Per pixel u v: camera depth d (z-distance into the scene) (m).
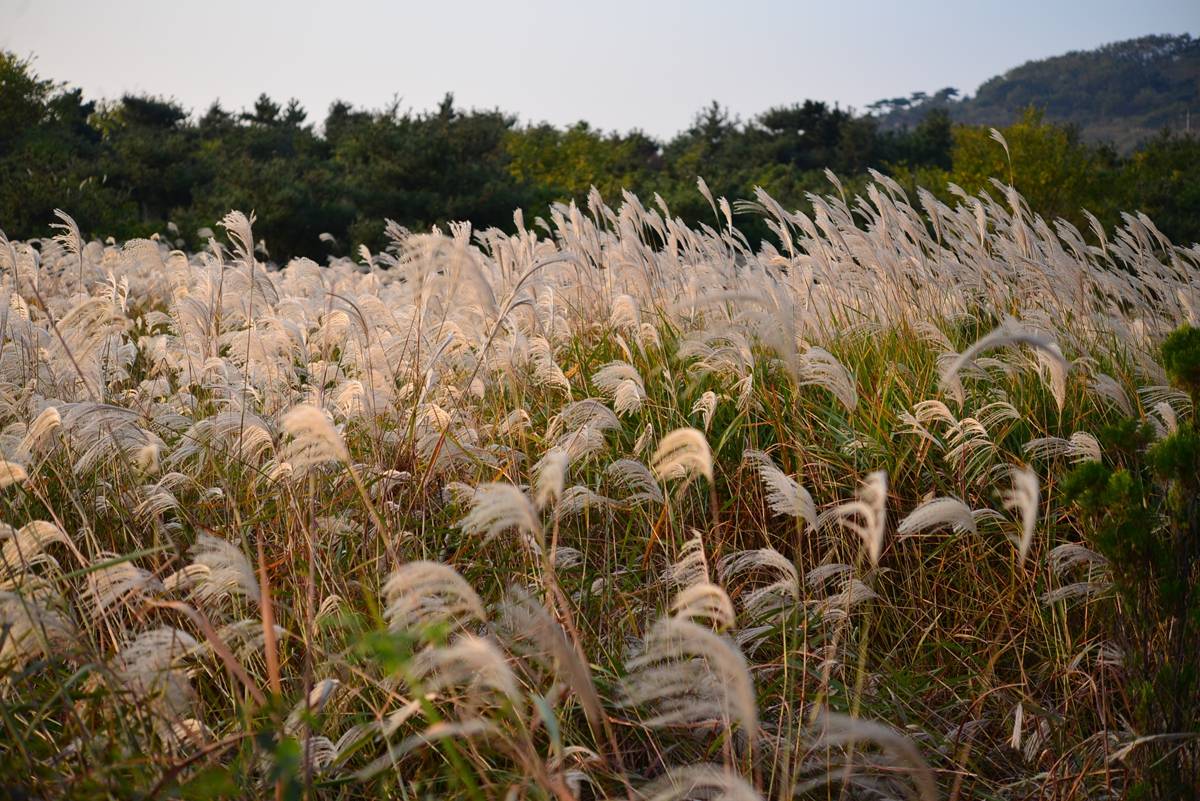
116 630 3.08
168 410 4.83
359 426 4.63
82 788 2.21
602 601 3.54
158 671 2.46
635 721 3.05
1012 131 25.44
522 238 6.44
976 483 4.23
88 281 9.05
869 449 4.40
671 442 2.64
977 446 4.23
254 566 3.65
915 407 4.09
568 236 6.79
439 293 4.11
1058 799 2.96
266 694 2.99
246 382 5.00
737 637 3.28
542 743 2.84
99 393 4.51
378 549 3.63
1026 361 4.85
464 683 2.89
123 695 2.49
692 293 5.67
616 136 57.38
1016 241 6.05
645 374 5.38
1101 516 2.91
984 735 3.34
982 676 3.42
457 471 4.36
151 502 3.58
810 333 6.01
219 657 3.10
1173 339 3.10
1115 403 4.67
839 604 3.24
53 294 8.57
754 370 4.72
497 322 4.05
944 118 53.03
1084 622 3.78
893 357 5.44
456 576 2.14
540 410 5.15
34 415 4.31
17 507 3.78
